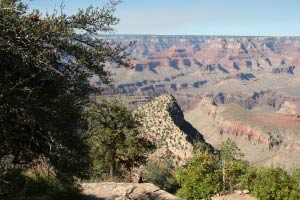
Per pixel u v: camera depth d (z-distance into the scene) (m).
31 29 9.52
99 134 35.12
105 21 11.02
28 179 17.39
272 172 32.38
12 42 9.52
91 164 13.65
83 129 12.85
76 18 10.71
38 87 10.24
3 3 9.48
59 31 10.07
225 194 32.22
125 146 38.34
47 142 11.45
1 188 11.05
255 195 31.58
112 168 38.91
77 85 11.31
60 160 12.09
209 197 31.98
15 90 9.93
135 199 22.55
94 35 11.53
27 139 11.40
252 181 32.84
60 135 11.72
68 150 12.05
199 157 34.34
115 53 11.77
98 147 37.00
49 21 9.95
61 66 11.22
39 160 12.34
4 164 10.85
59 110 11.00
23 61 9.80
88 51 11.28
